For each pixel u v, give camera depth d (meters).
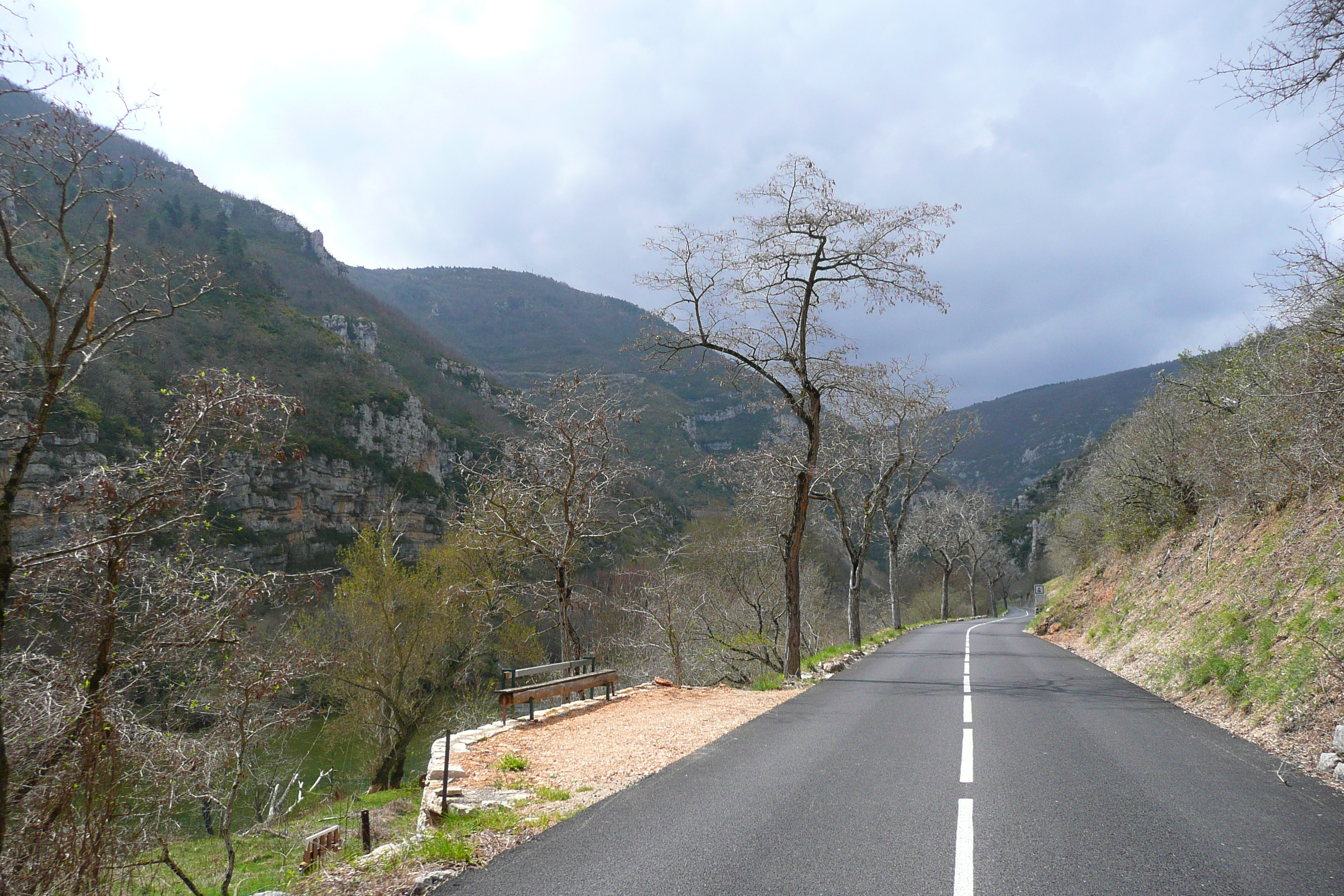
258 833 13.34
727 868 4.72
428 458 72.50
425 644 28.33
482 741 9.92
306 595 8.89
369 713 27.47
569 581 22.81
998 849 4.95
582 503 21.52
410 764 30.83
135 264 7.05
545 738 10.08
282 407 7.85
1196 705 11.03
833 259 19.98
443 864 5.12
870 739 9.16
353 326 89.25
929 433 32.94
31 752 6.04
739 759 8.19
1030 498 102.12
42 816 5.57
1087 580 30.31
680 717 11.64
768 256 19.72
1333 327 9.27
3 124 6.14
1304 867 4.54
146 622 7.27
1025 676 15.98
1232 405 16.89
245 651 7.77
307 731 32.88
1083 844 5.02
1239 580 14.24
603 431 21.28
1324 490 13.47
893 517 47.19
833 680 16.81
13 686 6.20
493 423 88.50
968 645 26.48
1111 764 7.50
